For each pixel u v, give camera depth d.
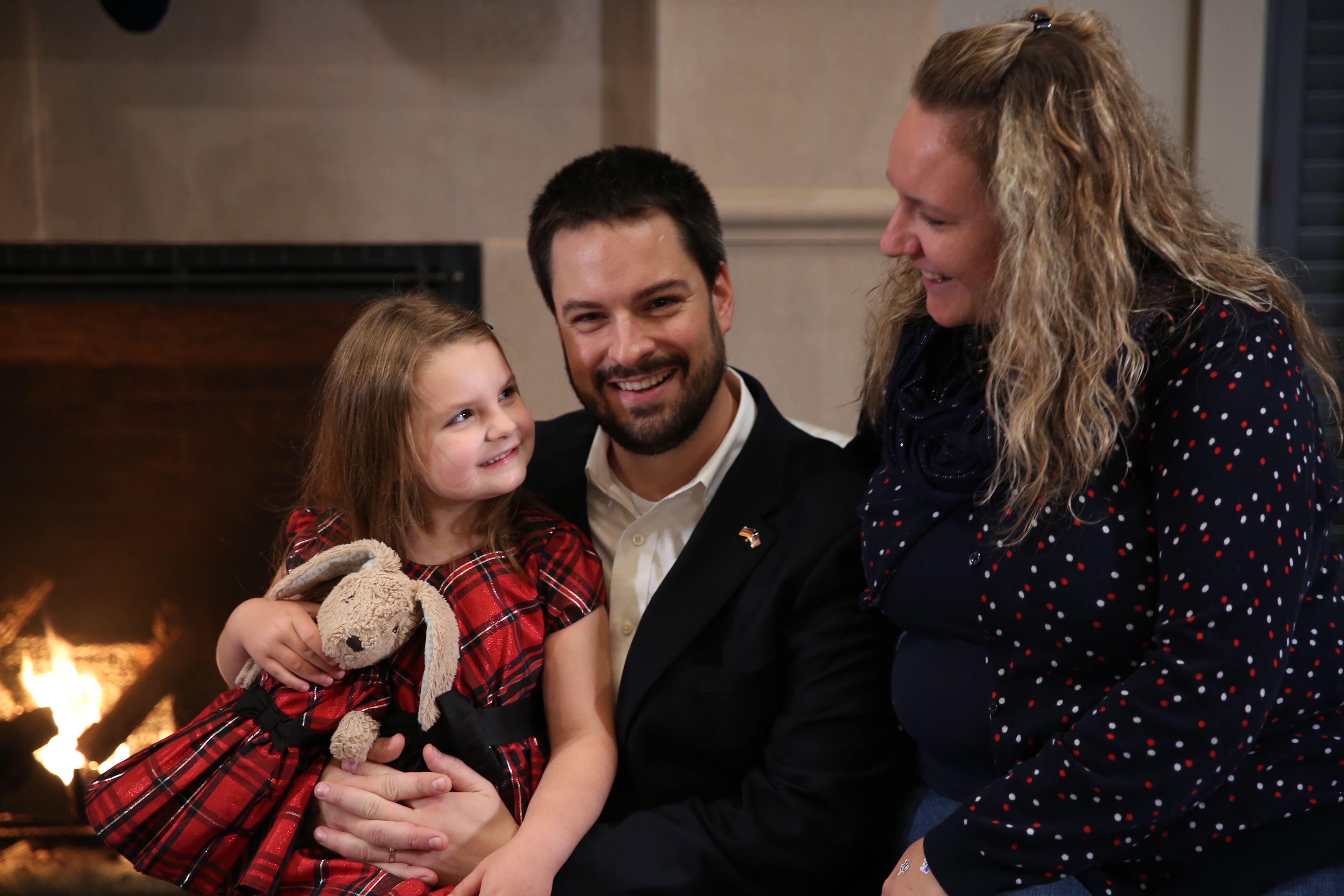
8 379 1.97
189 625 2.03
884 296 1.18
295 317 1.99
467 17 1.95
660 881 1.04
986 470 0.96
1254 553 0.81
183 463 2.01
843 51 1.89
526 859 0.99
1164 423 0.86
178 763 1.05
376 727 1.03
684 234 1.12
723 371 1.20
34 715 2.01
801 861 1.06
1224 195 2.06
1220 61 2.02
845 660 1.12
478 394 1.09
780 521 1.17
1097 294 0.87
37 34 1.90
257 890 1.01
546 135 1.99
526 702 1.11
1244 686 0.81
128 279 1.97
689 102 1.90
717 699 1.11
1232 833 0.90
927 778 1.10
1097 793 0.85
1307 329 0.94
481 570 1.11
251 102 1.94
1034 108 0.88
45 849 1.99
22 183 1.94
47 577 2.01
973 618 0.99
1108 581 0.88
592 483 1.26
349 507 1.15
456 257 2.02
